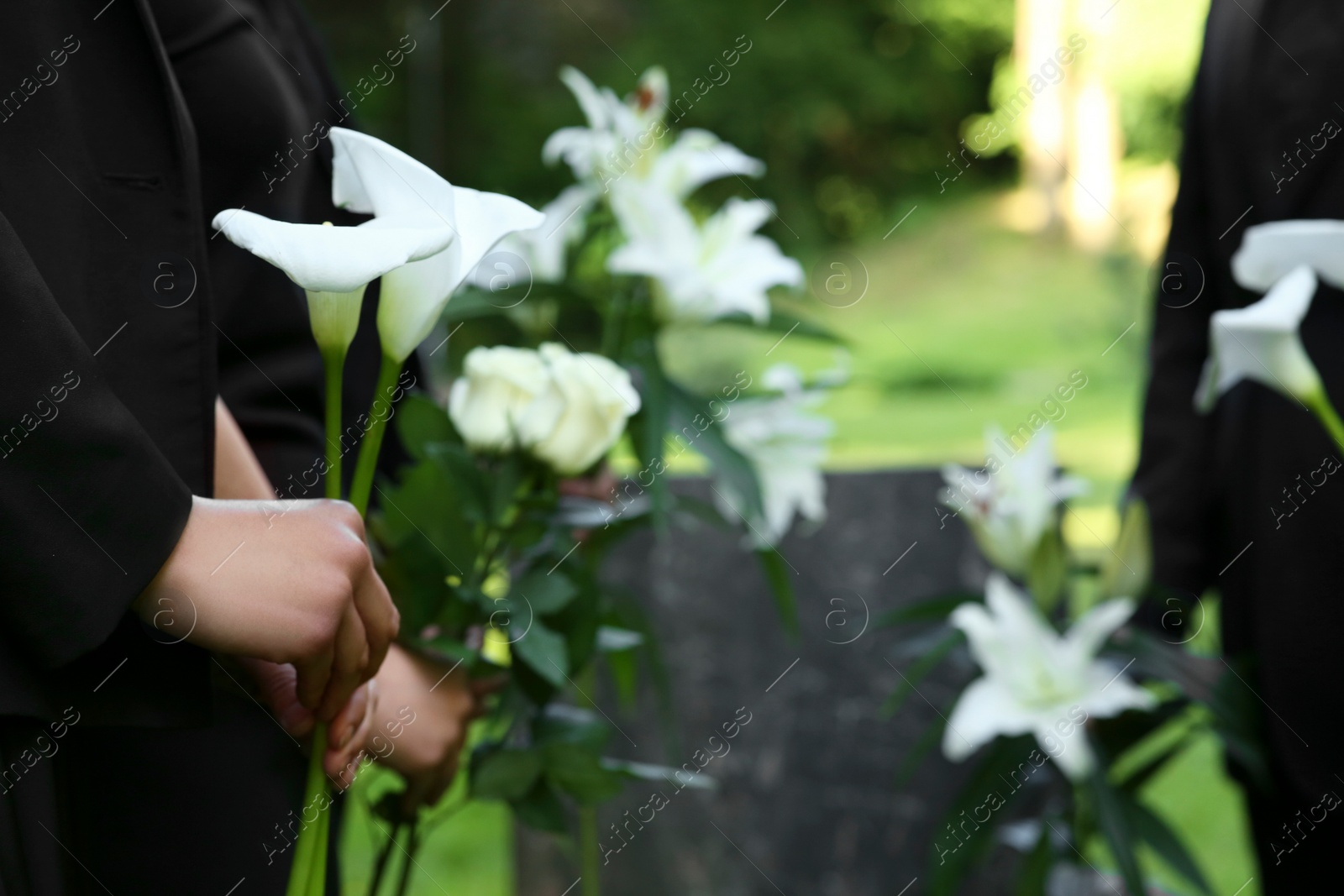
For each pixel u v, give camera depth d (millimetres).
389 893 2721
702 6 13336
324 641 1427
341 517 1441
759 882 2855
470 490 1653
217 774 1615
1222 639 2049
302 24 1794
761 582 2877
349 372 1760
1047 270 12031
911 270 12805
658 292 1913
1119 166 13000
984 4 14289
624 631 1869
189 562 1414
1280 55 1962
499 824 3477
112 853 1592
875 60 14023
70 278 1490
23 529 1383
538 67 11742
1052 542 2012
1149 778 2021
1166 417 2084
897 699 2109
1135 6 12875
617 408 1688
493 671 1676
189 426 1515
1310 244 1703
